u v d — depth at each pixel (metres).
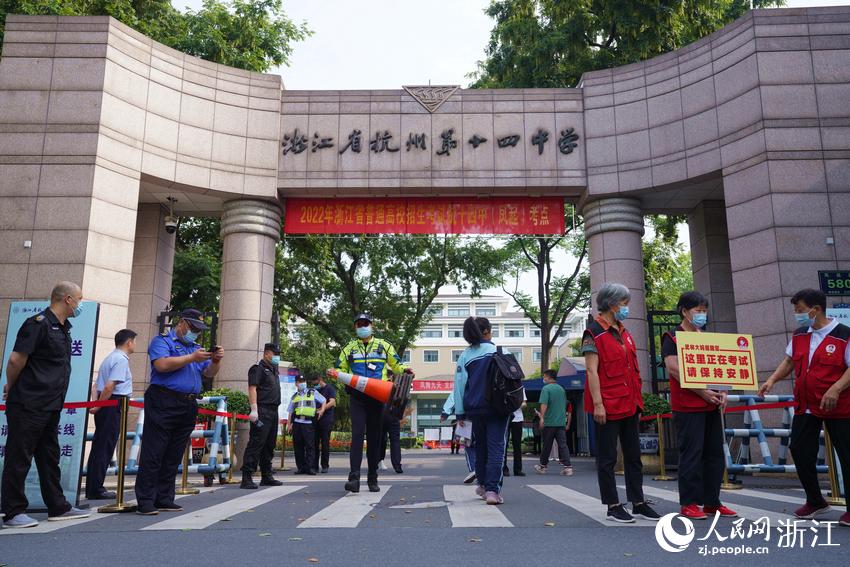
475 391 5.88
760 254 11.78
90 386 6.06
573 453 21.56
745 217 12.10
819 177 11.74
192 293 19.53
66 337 5.16
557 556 3.39
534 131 14.30
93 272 11.94
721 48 12.83
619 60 19.20
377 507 5.61
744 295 11.95
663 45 18.80
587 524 4.54
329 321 26.34
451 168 14.16
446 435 38.59
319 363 32.81
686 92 13.29
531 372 59.78
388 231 14.55
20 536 4.19
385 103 14.46
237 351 13.58
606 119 14.12
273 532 4.21
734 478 8.73
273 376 8.35
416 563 3.22
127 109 12.79
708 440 4.91
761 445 8.45
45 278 11.76
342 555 3.43
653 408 10.95
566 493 7.01
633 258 13.87
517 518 4.87
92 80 12.48
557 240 24.00
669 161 13.36
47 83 12.45
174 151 13.34
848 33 12.20
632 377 4.81
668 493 6.94
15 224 11.92
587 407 4.83
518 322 61.75
